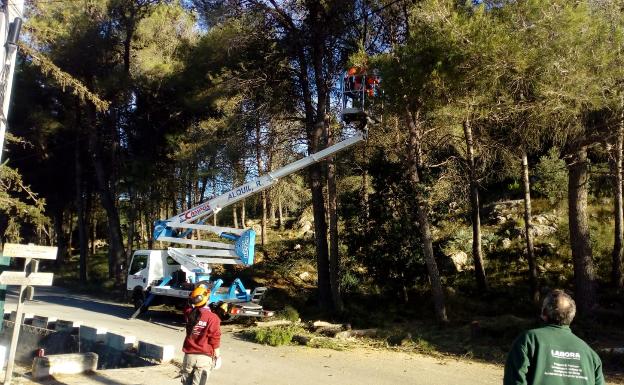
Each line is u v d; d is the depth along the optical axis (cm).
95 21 2586
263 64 2058
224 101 2388
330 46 1959
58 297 2523
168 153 3066
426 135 1772
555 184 2541
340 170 2195
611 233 2181
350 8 1809
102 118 2977
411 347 1271
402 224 1800
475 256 2006
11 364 848
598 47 1105
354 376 984
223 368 1038
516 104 1216
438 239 2316
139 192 3152
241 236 1662
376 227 1831
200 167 2747
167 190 3173
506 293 1917
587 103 1120
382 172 1816
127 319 1728
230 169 2583
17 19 1027
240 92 2144
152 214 3638
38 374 909
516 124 1316
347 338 1374
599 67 1092
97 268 3825
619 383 940
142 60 2830
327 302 2003
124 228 5231
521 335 391
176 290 1650
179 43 2961
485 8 1249
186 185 3162
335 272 1886
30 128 3147
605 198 2450
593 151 1587
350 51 1911
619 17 1145
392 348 1267
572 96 1083
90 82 2698
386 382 941
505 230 2433
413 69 1258
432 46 1234
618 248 1794
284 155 2359
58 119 3328
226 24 2088
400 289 1919
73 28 2500
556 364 373
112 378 920
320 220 2064
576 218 1479
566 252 2148
